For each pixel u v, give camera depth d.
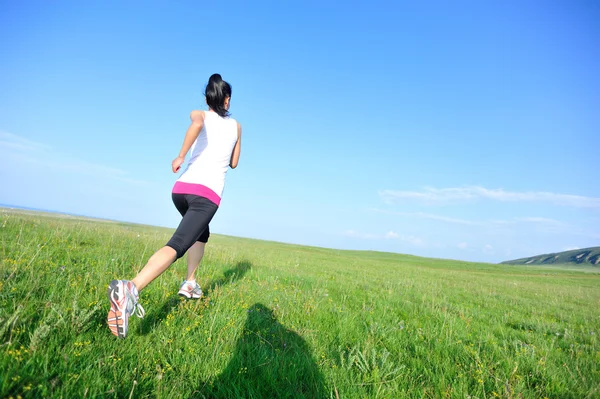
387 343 3.81
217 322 3.46
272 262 13.38
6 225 7.96
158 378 2.21
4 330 2.22
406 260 49.47
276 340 3.41
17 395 1.71
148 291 4.16
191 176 3.13
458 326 5.11
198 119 3.04
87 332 2.68
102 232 10.08
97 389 1.97
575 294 15.92
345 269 16.45
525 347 4.03
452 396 2.61
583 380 3.20
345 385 2.56
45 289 3.63
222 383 2.37
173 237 2.85
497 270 43.66
